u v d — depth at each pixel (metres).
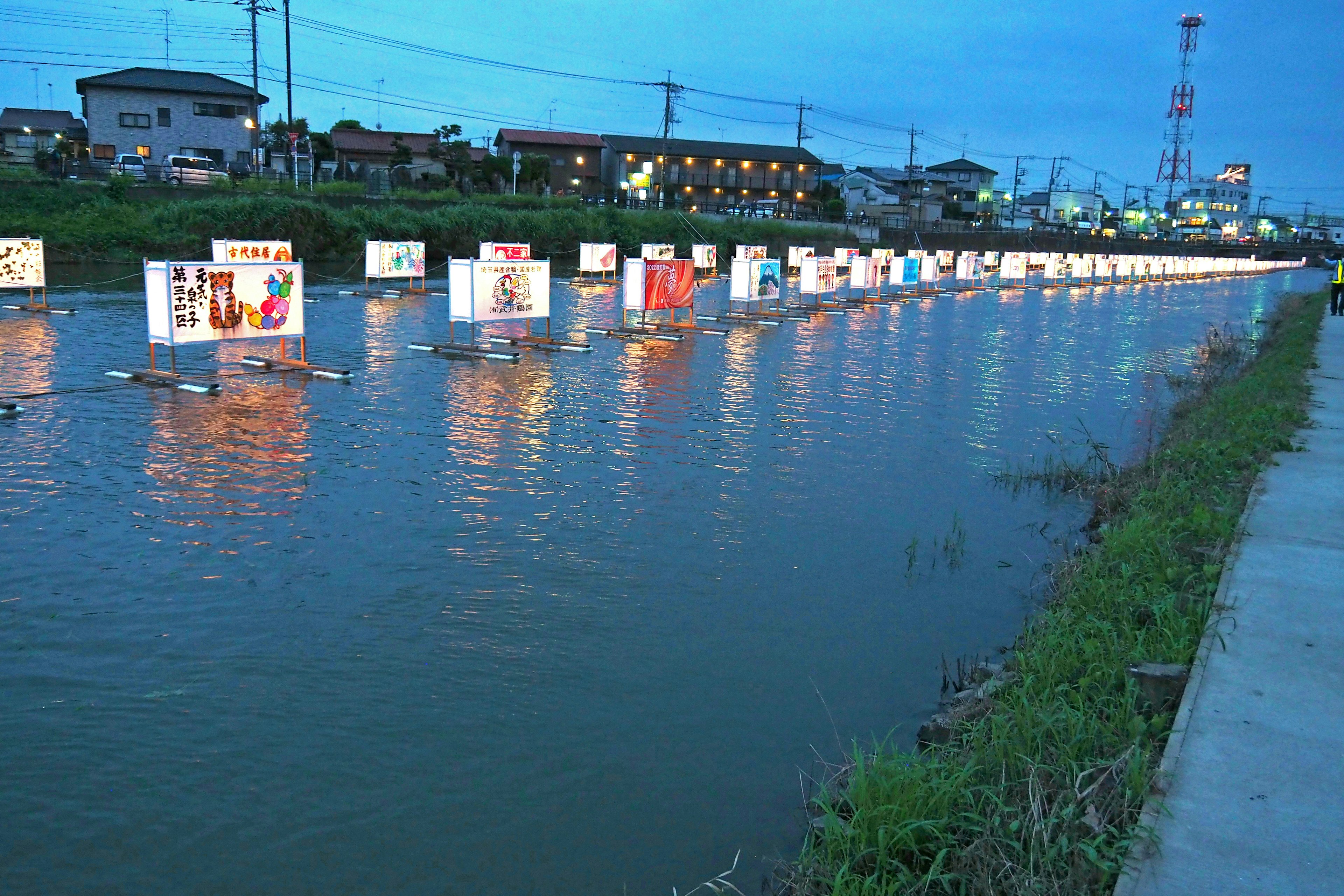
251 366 19.33
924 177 112.94
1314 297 43.88
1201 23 143.88
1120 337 31.70
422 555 9.07
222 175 50.81
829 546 9.81
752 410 16.77
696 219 66.31
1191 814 4.10
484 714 6.27
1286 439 11.20
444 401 16.53
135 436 13.41
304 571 8.60
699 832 5.14
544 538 9.65
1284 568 6.99
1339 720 4.85
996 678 6.20
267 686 6.56
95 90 56.97
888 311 38.16
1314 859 3.81
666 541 9.73
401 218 51.00
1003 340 29.75
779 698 6.60
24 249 26.69
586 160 84.56
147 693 6.43
